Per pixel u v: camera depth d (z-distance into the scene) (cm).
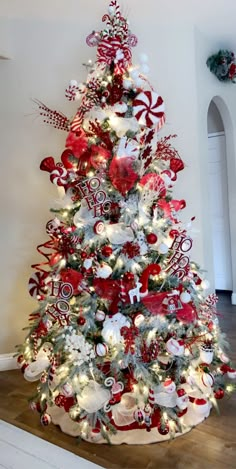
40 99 265
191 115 291
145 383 164
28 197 266
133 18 271
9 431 178
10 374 251
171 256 179
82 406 157
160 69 284
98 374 164
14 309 265
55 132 267
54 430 179
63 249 181
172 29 288
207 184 310
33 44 263
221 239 469
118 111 178
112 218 179
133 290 168
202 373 177
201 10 270
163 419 166
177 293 173
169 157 206
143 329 170
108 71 189
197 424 178
